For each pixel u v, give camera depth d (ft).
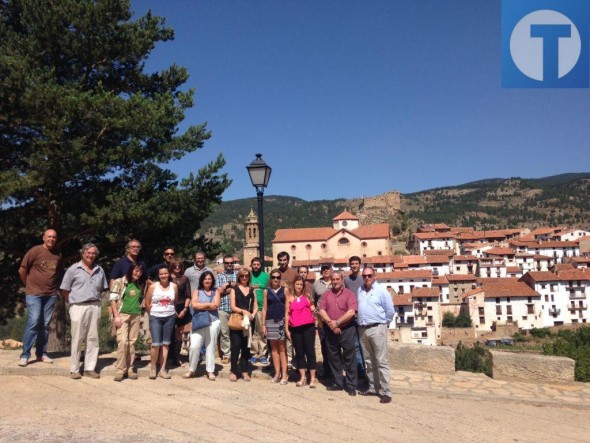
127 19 44.57
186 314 29.66
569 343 43.57
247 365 27.63
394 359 31.45
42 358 27.78
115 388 24.53
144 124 38.55
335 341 26.00
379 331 24.72
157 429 18.81
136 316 26.63
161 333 26.96
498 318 200.23
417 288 198.70
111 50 41.91
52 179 36.35
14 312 48.65
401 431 20.22
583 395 26.63
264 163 32.71
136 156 39.96
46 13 38.55
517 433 20.90
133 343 26.55
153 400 22.86
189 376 27.37
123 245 45.09
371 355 25.54
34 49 39.01
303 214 533.14
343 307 25.49
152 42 44.93
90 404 21.72
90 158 37.11
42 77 36.60
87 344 26.13
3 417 19.42
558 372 28.63
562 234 322.75
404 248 330.54
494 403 25.52
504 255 278.87
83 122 37.60
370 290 25.21
